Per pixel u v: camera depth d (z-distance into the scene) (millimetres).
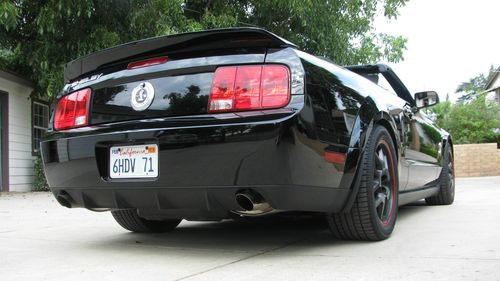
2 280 2309
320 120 2516
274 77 2471
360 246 2943
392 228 3223
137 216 3475
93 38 9102
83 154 2793
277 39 2533
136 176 2645
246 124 2385
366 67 4344
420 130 4285
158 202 2635
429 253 2695
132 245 3189
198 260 2662
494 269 2307
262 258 2670
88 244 3258
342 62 12227
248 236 3436
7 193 9078
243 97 2486
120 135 2668
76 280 2285
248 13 11930
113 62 2953
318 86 2572
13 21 8172
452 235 3270
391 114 3410
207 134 2439
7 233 3787
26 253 2959
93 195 2848
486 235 3246
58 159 2930
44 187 10047
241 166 2387
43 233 3775
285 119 2354
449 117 20328
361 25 12602
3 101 9844
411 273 2256
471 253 2674
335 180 2643
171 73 2701
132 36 9570
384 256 2639
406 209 4980
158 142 2561
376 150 3070
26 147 10492
